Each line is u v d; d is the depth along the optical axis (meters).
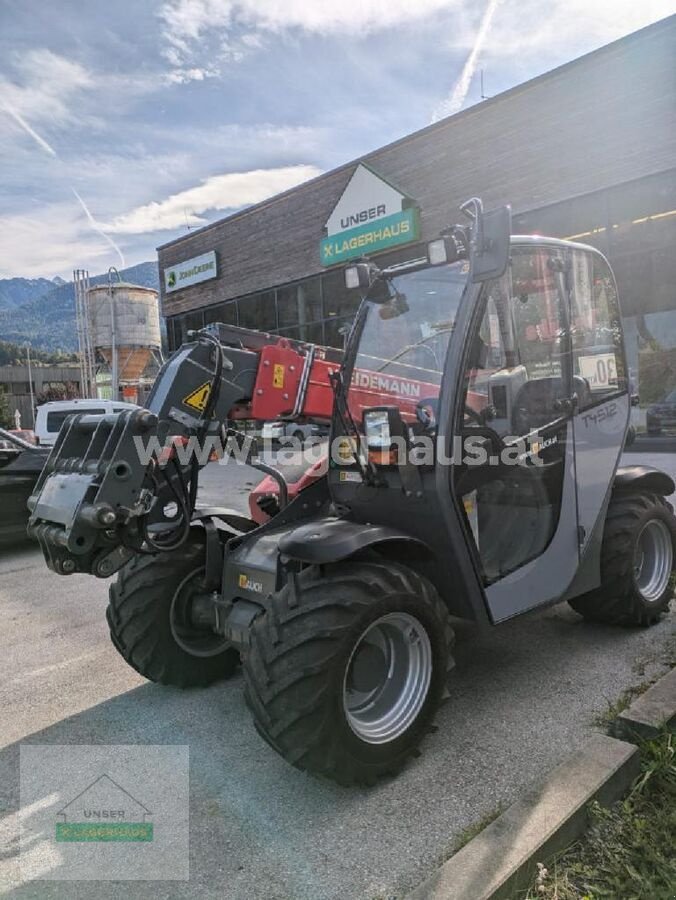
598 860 2.03
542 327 3.28
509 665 3.50
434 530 2.78
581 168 10.33
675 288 9.72
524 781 2.49
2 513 6.83
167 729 3.07
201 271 18.86
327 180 14.69
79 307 27.00
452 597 2.88
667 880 1.89
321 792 2.52
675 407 9.98
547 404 3.28
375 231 13.54
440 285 2.97
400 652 2.64
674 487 4.19
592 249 3.67
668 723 2.62
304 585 2.46
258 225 16.86
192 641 3.42
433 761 2.65
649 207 9.72
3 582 5.89
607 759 2.37
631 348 10.30
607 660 3.52
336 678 2.32
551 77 10.48
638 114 9.61
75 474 2.79
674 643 3.70
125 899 2.04
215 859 2.19
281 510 3.27
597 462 3.59
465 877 1.89
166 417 2.98
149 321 26.14
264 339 3.44
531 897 1.89
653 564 4.07
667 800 2.25
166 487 3.16
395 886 2.02
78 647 4.17
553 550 3.29
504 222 2.53
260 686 2.34
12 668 3.87
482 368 2.90
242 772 2.69
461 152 11.93
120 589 3.36
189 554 3.37
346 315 14.86
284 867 2.13
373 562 2.58
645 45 9.41
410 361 3.01
